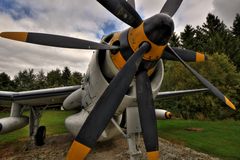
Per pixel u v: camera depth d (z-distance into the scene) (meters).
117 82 2.73
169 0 3.78
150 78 3.65
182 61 3.50
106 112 2.56
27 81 48.84
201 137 7.93
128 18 3.02
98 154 5.53
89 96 3.91
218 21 34.09
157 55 2.96
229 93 16.27
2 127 5.17
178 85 16.66
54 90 5.64
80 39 3.21
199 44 29.22
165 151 5.93
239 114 16.11
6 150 6.10
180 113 16.44
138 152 3.72
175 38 32.59
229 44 26.06
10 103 6.28
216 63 16.84
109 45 3.32
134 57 2.84
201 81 3.57
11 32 3.00
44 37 3.12
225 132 9.00
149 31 2.82
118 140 7.01
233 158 5.48
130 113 3.68
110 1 2.96
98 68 3.44
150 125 3.01
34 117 6.61
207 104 15.50
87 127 2.47
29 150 6.05
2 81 31.66
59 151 5.90
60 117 15.80
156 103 17.70
